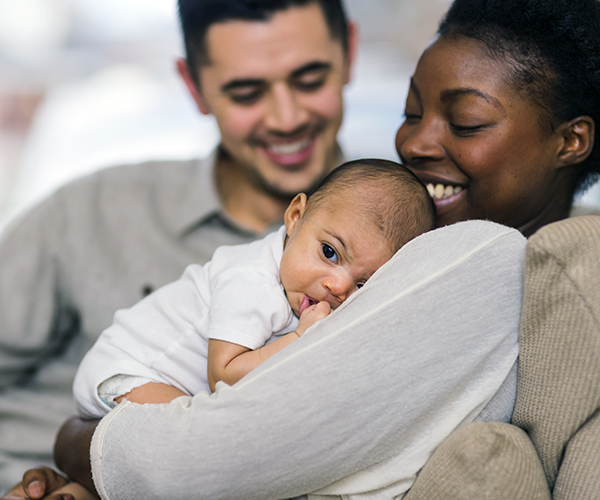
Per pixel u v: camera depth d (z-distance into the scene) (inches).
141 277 56.6
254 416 27.2
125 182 61.7
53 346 60.4
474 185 35.6
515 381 30.6
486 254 29.4
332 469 28.0
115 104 134.2
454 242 30.2
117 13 154.1
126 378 36.3
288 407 27.1
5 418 55.6
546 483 28.3
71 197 60.7
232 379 32.0
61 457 37.8
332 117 55.3
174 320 37.4
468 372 28.8
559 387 28.2
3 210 123.0
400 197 35.0
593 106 34.7
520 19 33.6
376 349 27.7
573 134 34.9
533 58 33.2
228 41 50.6
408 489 30.1
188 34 53.7
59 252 59.2
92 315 56.7
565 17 32.9
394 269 30.0
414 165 38.4
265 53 50.7
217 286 35.8
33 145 129.9
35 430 54.9
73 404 57.7
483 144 34.2
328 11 53.0
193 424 27.9
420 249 30.5
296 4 50.1
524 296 28.5
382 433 27.9
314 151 56.6
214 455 27.1
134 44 152.9
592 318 26.9
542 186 35.6
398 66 123.7
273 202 60.0
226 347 33.0
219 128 56.5
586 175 38.3
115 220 59.6
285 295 35.8
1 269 58.1
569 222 27.9
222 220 58.9
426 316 28.1
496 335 29.3
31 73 145.1
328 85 54.1
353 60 64.1
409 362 27.7
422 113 37.7
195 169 63.9
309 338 28.9
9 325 56.9
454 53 34.8
